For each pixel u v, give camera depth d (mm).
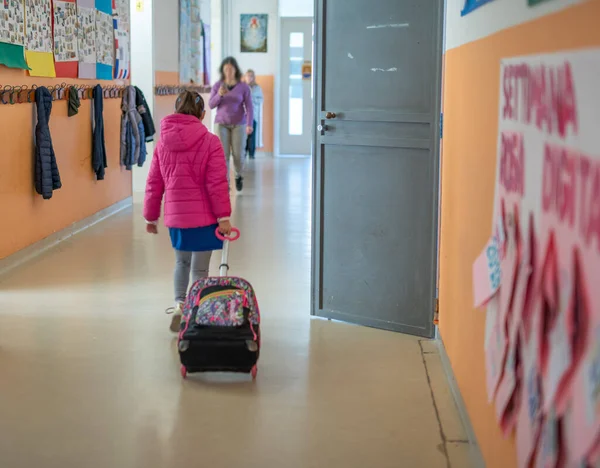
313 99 4297
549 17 1781
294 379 3498
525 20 2014
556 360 1710
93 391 3336
